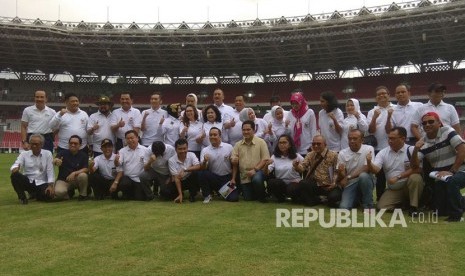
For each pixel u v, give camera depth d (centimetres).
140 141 941
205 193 823
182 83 4722
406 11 3089
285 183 803
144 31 3791
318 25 3409
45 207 741
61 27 3834
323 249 455
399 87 797
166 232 534
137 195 841
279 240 494
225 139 934
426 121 665
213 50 3925
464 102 3650
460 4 2927
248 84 4547
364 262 410
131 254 434
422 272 382
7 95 4462
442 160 669
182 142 813
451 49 3528
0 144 3950
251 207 742
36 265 399
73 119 883
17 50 4066
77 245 470
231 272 380
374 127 796
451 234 530
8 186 1135
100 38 3881
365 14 3250
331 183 761
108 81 4759
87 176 834
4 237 509
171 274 375
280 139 815
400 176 697
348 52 3741
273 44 3728
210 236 512
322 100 829
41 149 826
